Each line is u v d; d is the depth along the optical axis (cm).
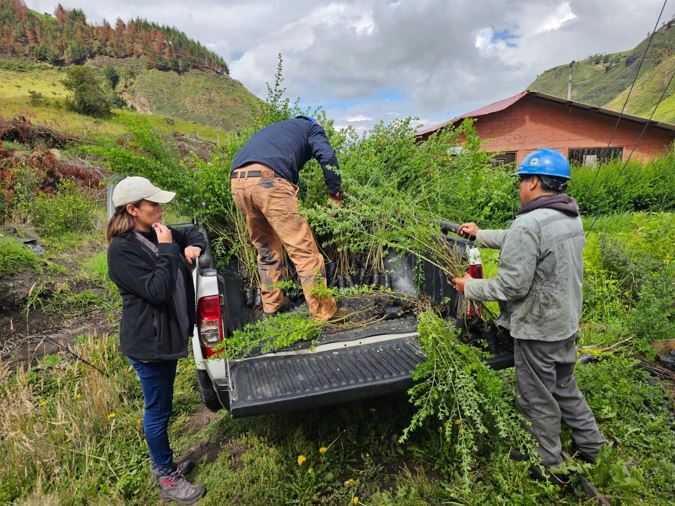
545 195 246
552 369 250
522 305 246
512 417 260
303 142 336
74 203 973
